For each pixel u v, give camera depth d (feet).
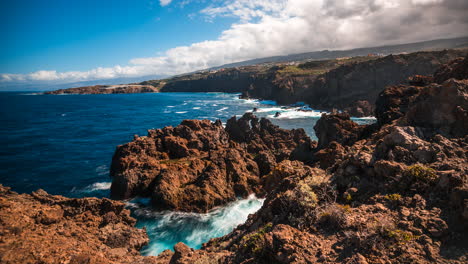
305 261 23.34
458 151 33.12
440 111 42.19
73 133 226.38
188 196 84.43
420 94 48.93
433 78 107.45
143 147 119.55
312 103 377.09
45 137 209.46
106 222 59.47
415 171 29.63
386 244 22.93
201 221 77.15
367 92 332.39
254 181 95.40
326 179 37.93
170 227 74.64
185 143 130.52
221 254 34.22
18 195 60.39
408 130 39.99
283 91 422.41
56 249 43.14
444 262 19.98
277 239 26.09
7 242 41.65
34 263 38.50
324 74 404.77
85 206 61.26
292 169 81.25
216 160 99.91
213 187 88.12
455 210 23.91
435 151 33.55
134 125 267.39
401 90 104.37
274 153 126.11
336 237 25.71
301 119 270.87
